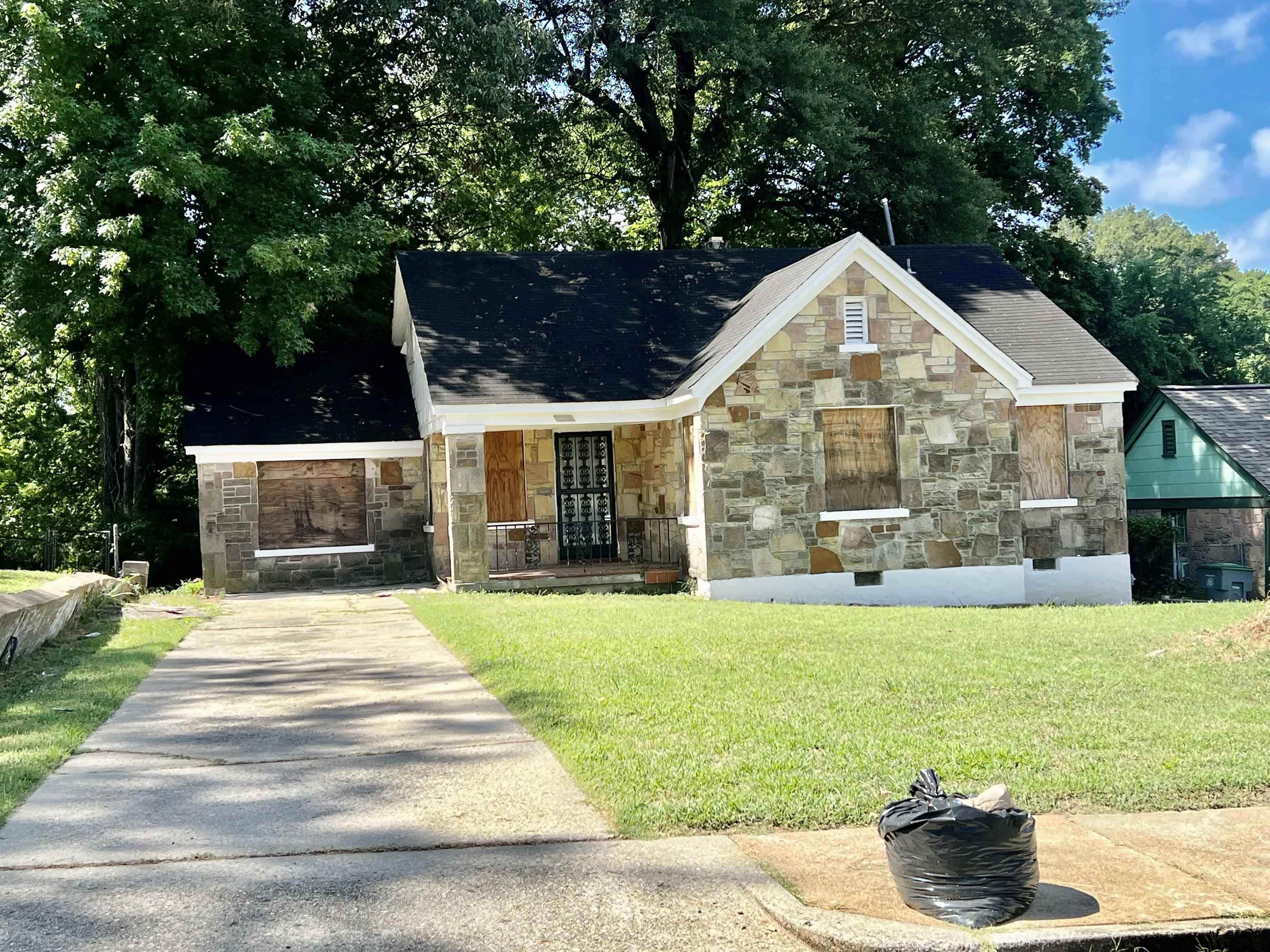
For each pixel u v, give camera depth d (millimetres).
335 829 5770
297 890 4941
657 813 5848
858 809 5906
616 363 20203
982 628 12578
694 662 10141
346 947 4363
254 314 21438
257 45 23438
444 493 20625
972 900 4582
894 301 18406
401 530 22109
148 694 9672
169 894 4898
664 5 27172
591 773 6578
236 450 20844
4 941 4398
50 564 27266
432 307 21000
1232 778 6309
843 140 28125
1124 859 5281
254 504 21188
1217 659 9914
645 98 31344
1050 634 11961
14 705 8930
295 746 7598
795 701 8414
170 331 23453
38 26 19156
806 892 4883
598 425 19625
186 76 22359
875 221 32031
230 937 4449
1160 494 30047
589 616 13977
